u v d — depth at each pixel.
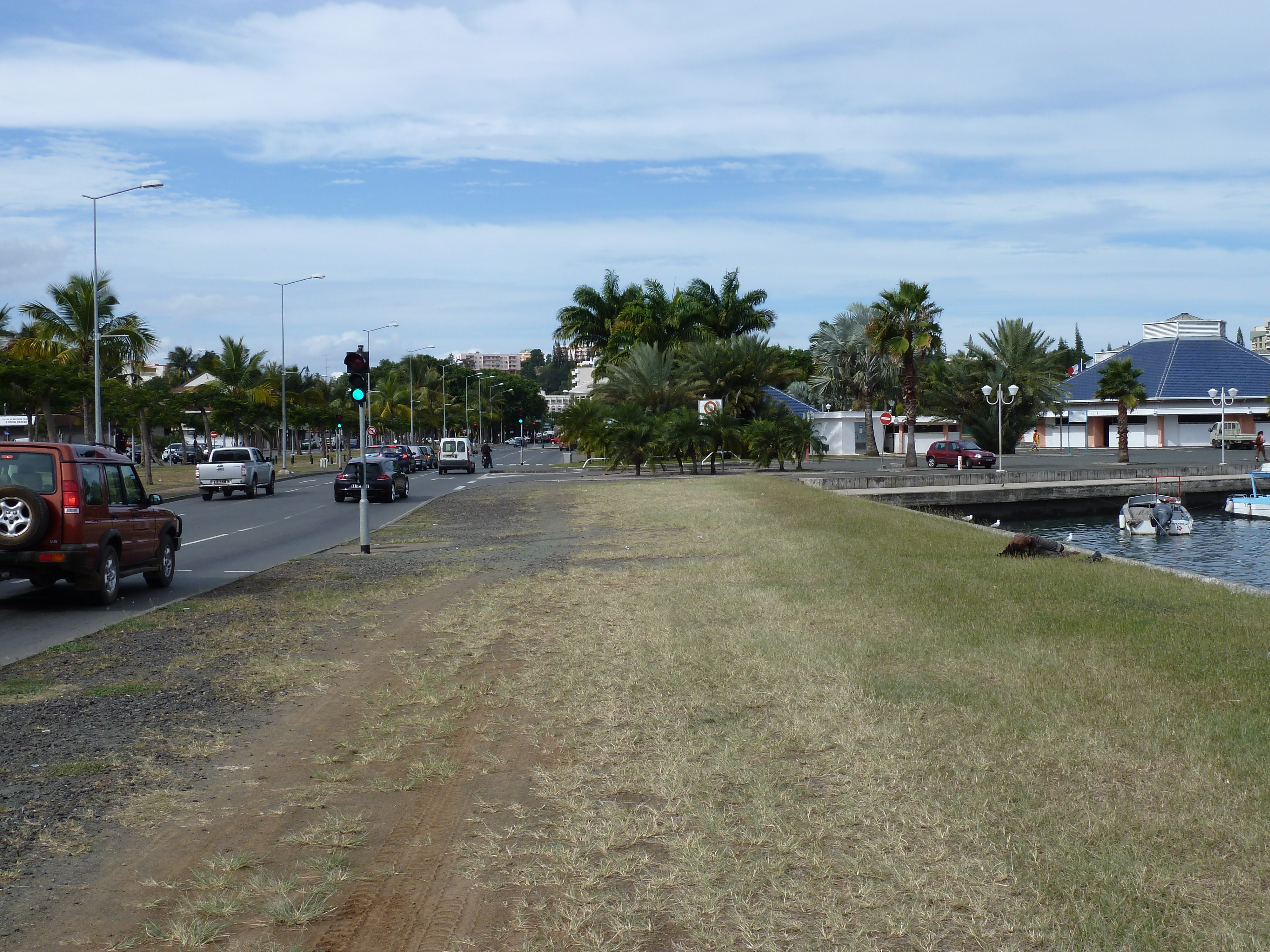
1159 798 5.04
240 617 12.18
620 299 84.25
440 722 7.29
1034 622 9.76
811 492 32.31
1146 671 7.61
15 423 35.91
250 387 81.62
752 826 5.04
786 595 12.02
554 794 5.70
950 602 11.07
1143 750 5.73
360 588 14.54
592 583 14.16
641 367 63.34
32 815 5.61
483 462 71.50
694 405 65.44
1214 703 6.67
